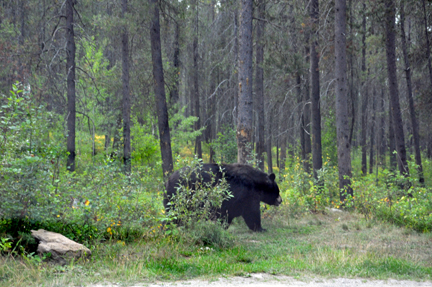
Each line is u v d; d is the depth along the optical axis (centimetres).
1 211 673
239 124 1469
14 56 1892
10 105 707
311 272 642
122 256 682
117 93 2703
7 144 695
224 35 2814
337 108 1576
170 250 726
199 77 3278
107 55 3366
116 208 834
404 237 1015
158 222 876
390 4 1772
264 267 655
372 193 1304
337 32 1561
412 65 2206
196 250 778
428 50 1964
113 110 2681
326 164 1720
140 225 854
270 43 2119
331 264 688
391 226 1134
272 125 3134
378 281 606
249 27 1466
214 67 2780
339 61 1560
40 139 770
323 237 996
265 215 1274
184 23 2411
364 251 826
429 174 2428
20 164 677
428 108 2339
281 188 1797
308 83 2647
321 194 1493
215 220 943
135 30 1788
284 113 2956
